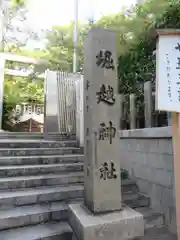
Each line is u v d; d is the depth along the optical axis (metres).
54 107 6.42
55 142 4.97
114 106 2.59
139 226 2.30
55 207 2.86
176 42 2.21
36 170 3.66
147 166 3.54
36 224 2.63
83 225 2.10
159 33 2.21
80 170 3.99
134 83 4.96
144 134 3.57
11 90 10.77
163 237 2.72
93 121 2.47
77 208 2.54
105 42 2.62
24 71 9.89
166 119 3.72
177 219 2.17
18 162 3.85
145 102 3.87
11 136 5.86
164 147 3.12
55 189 3.20
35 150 4.35
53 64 9.38
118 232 2.20
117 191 2.47
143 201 3.43
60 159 4.20
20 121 12.54
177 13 3.81
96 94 2.51
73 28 8.75
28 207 2.83
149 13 4.29
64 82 6.69
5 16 9.78
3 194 2.92
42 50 10.33
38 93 11.65
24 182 3.24
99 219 2.23
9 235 2.36
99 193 2.38
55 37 8.66
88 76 2.63
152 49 4.38
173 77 2.14
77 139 5.05
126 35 4.65
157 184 3.26
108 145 2.50
